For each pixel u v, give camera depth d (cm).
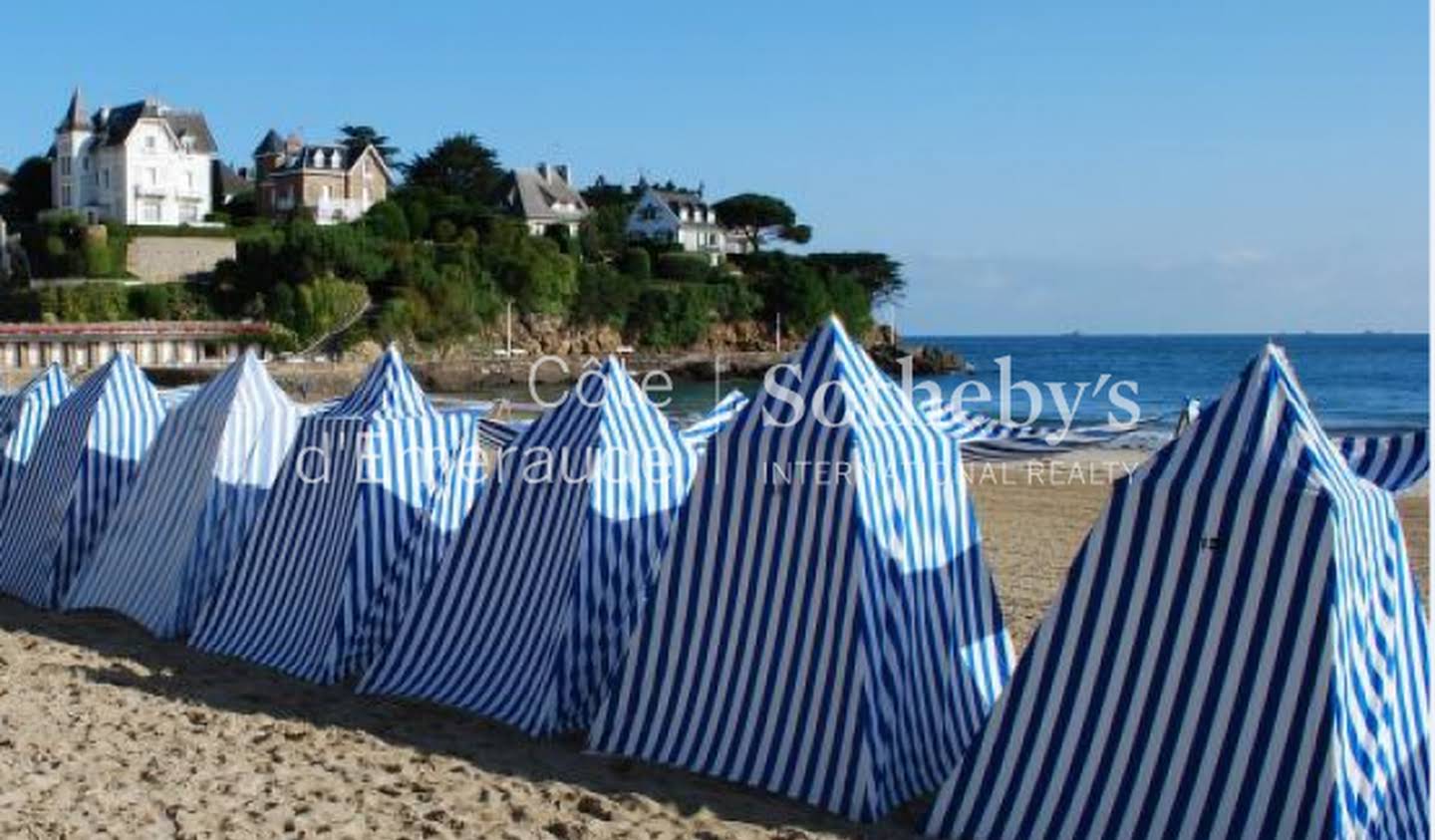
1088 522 1711
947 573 734
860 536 672
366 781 678
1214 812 559
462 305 7494
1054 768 596
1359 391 6078
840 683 665
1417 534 1599
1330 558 551
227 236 7756
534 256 8075
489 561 843
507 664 814
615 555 806
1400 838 571
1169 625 580
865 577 669
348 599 888
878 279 10500
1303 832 542
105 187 8375
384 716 797
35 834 588
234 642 948
